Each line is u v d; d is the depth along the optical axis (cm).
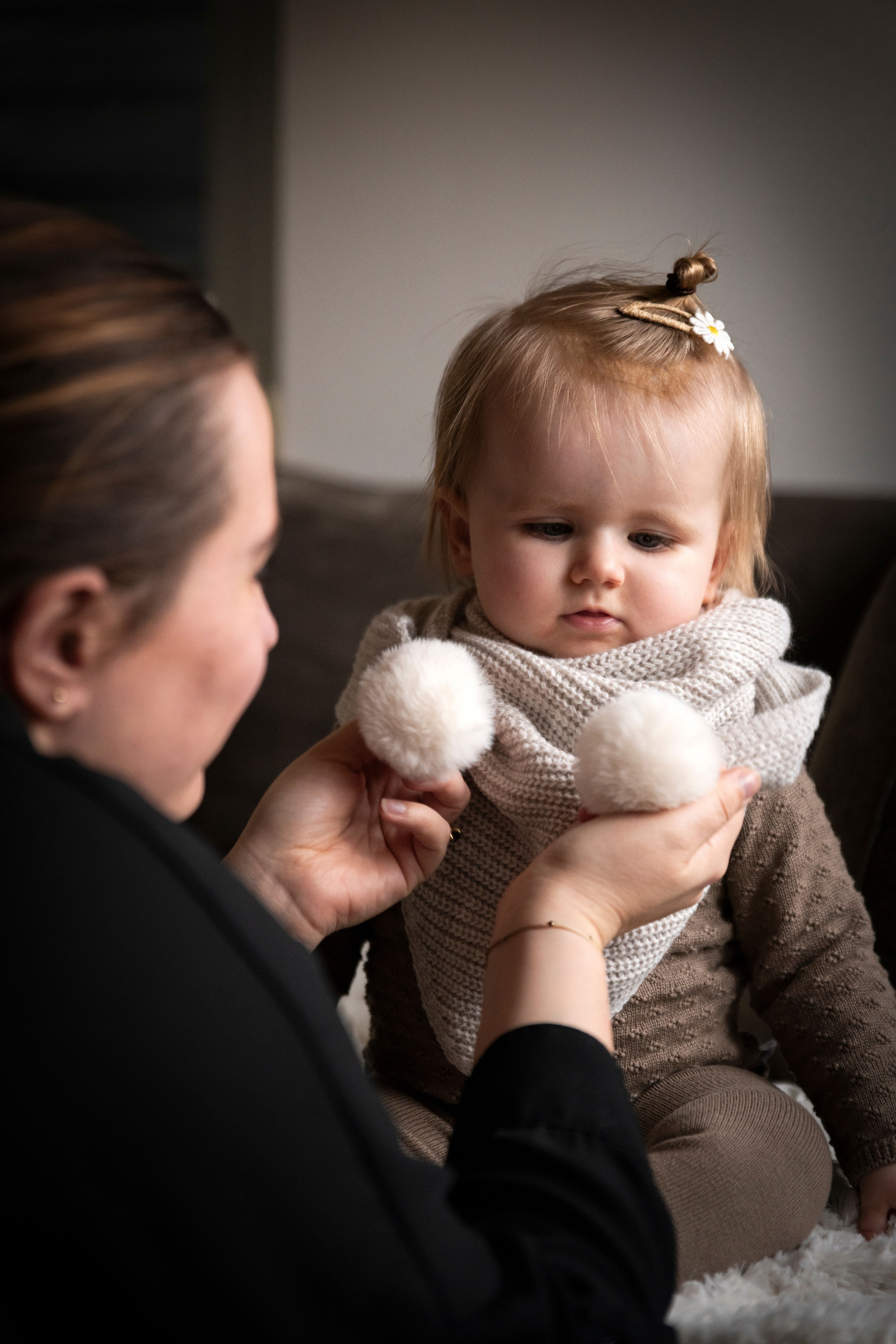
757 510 101
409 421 242
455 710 74
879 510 137
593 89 224
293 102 240
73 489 45
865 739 111
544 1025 55
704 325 97
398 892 79
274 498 54
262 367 247
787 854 94
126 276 49
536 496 90
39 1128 38
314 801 77
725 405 94
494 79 229
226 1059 41
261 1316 39
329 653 157
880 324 217
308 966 47
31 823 41
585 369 92
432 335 238
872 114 213
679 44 219
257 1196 40
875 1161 86
